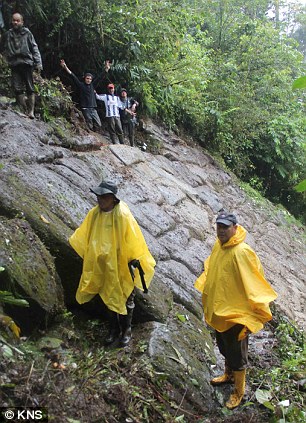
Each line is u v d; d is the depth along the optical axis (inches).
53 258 171.6
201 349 183.6
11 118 264.5
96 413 126.6
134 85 426.9
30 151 241.1
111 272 158.2
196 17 493.0
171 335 176.4
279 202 603.5
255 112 552.7
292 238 450.9
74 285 177.0
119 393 137.9
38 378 125.2
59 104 333.1
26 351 137.5
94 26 381.1
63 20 371.2
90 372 142.5
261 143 572.7
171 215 297.0
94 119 375.6
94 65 408.8
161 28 422.3
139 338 170.2
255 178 573.9
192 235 295.3
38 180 214.8
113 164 312.0
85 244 163.5
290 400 167.8
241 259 158.6
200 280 175.8
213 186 435.5
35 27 370.6
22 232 165.3
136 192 291.0
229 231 159.2
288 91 612.7
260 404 164.7
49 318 158.2
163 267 231.1
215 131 520.4
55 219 188.2
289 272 357.4
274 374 177.3
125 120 397.1
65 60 397.4
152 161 373.4
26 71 295.4
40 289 155.2
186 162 437.7
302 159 593.6
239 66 608.7
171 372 158.4
